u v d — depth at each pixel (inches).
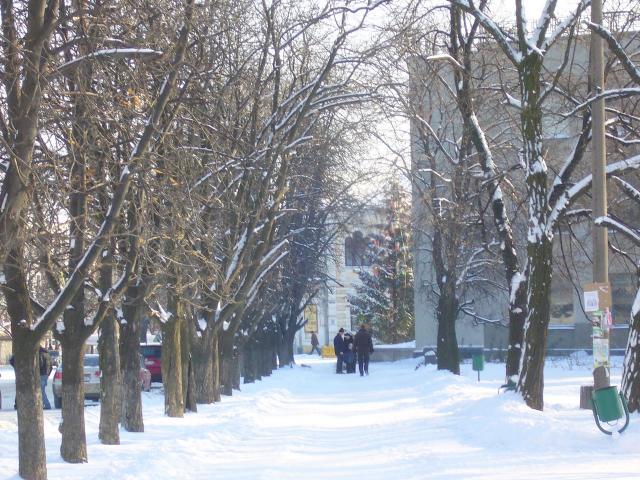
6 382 2546.8
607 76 1253.7
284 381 2411.4
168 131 884.6
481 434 944.9
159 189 815.7
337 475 709.9
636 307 1039.6
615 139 1181.7
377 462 784.3
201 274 1243.2
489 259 2055.9
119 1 756.6
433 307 2945.4
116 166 813.2
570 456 770.2
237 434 1037.2
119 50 733.9
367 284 4426.7
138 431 1088.2
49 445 931.3
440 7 1148.5
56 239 741.3
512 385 1282.0
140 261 947.3
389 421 1194.0
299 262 2539.4
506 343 3043.8
